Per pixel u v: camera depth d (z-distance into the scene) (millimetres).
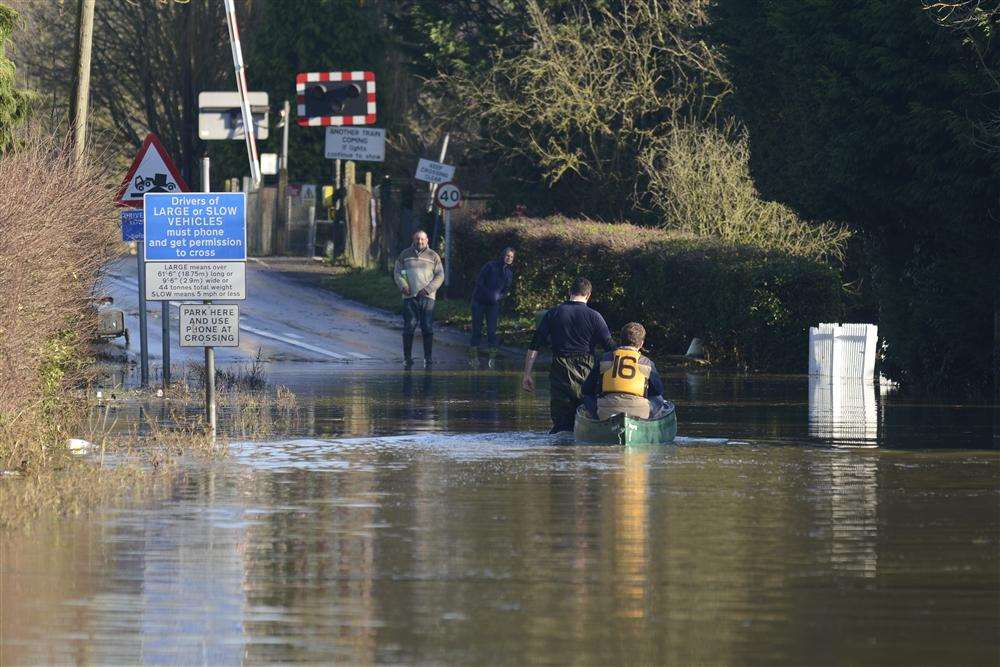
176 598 32750
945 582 34594
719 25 121438
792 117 108562
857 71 90000
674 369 117812
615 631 29922
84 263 62719
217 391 89688
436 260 121000
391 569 36000
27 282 52219
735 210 143500
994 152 85375
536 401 86438
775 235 142625
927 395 93625
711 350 124062
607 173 177000
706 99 169500
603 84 175375
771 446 64062
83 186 61625
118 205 73312
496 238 159750
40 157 61125
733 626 30344
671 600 32656
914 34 87688
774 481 52312
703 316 123312
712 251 123875
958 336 97188
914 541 39938
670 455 60531
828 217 99375
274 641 29125
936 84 88125
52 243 54656
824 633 29781
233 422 72938
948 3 84938
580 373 68688
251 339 130875
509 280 131125
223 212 65625
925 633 29797
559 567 36250
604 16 181875
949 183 88375
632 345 67000
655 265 129625
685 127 156625
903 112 89875
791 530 41656
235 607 31953
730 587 34031
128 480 51062
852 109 91500
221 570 35844
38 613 31359
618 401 66062
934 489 50281
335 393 91500
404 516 44031
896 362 102312
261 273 182375
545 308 149250
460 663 27609
